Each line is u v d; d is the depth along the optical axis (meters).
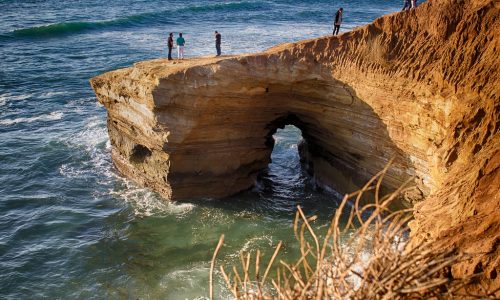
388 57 16.52
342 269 5.20
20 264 15.70
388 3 78.19
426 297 5.16
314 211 18.80
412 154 16.23
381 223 5.42
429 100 15.24
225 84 17.28
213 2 71.81
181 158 18.86
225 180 19.73
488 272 6.89
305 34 50.41
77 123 27.61
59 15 59.47
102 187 20.78
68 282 14.98
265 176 22.08
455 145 14.26
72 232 17.56
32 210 18.91
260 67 17.44
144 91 17.75
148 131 18.59
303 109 18.94
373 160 17.70
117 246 16.75
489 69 14.34
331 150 19.64
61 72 36.91
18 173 21.75
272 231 17.33
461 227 8.58
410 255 5.28
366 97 16.78
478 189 9.98
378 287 4.91
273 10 66.81
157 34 50.41
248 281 5.58
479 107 14.00
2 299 14.15
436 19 15.99
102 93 20.55
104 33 50.75
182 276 14.96
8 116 28.42
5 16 57.69
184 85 17.12
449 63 15.12
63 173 21.97
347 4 75.69
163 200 19.66
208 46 43.81
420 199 16.45
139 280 14.95
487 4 15.36
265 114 19.20
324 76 17.47
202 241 16.88
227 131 18.91
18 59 40.03
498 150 10.62
